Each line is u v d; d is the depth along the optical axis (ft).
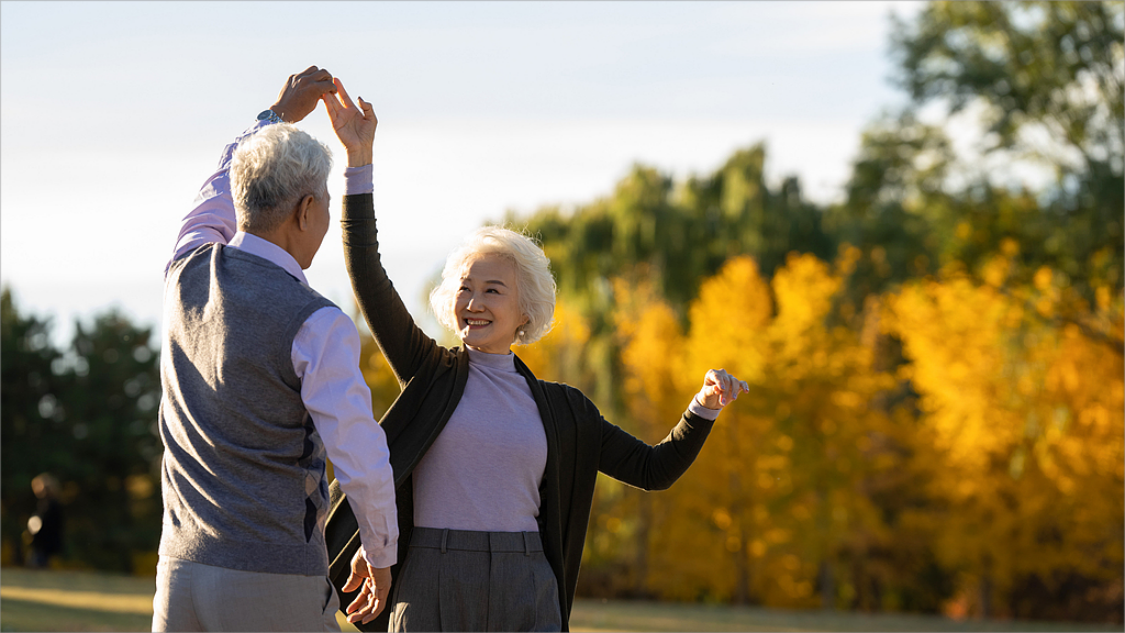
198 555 7.70
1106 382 67.82
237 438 7.75
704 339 81.30
